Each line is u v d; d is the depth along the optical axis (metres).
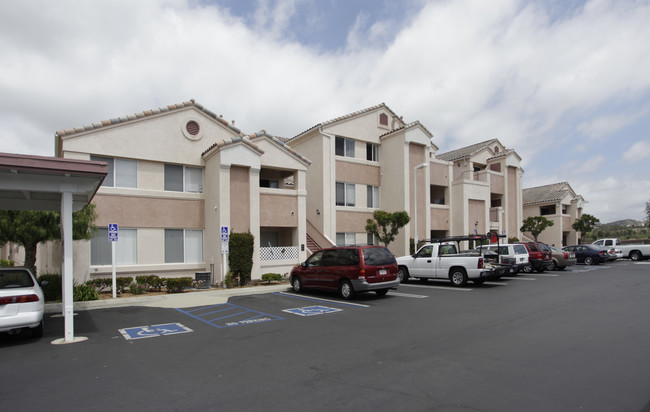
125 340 8.20
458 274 16.14
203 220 17.73
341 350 7.10
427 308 11.24
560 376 5.58
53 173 8.15
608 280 17.50
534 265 21.88
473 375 5.68
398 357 6.61
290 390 5.27
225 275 16.20
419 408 4.62
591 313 10.03
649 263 27.78
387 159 25.44
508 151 33.72
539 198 42.41
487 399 4.84
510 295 13.45
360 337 8.02
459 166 32.38
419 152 25.48
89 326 9.60
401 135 24.61
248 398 5.02
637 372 5.70
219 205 16.47
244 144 17.27
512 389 5.14
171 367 6.35
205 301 13.09
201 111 17.84
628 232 58.19
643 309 10.51
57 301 12.39
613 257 28.47
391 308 11.37
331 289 13.74
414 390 5.17
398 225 21.22
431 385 5.33
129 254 15.95
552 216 40.41
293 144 25.48
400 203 24.38
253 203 17.55
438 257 16.83
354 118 24.67
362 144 25.28
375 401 4.84
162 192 16.77
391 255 13.98
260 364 6.40
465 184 27.78
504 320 9.36
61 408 4.80
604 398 4.82
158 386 5.50
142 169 16.47
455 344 7.33
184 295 14.16
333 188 23.19
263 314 10.80
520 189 34.41
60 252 15.05
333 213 23.02
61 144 16.05
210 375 5.93
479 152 33.34
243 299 13.44
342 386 5.37
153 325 9.63
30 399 5.09
